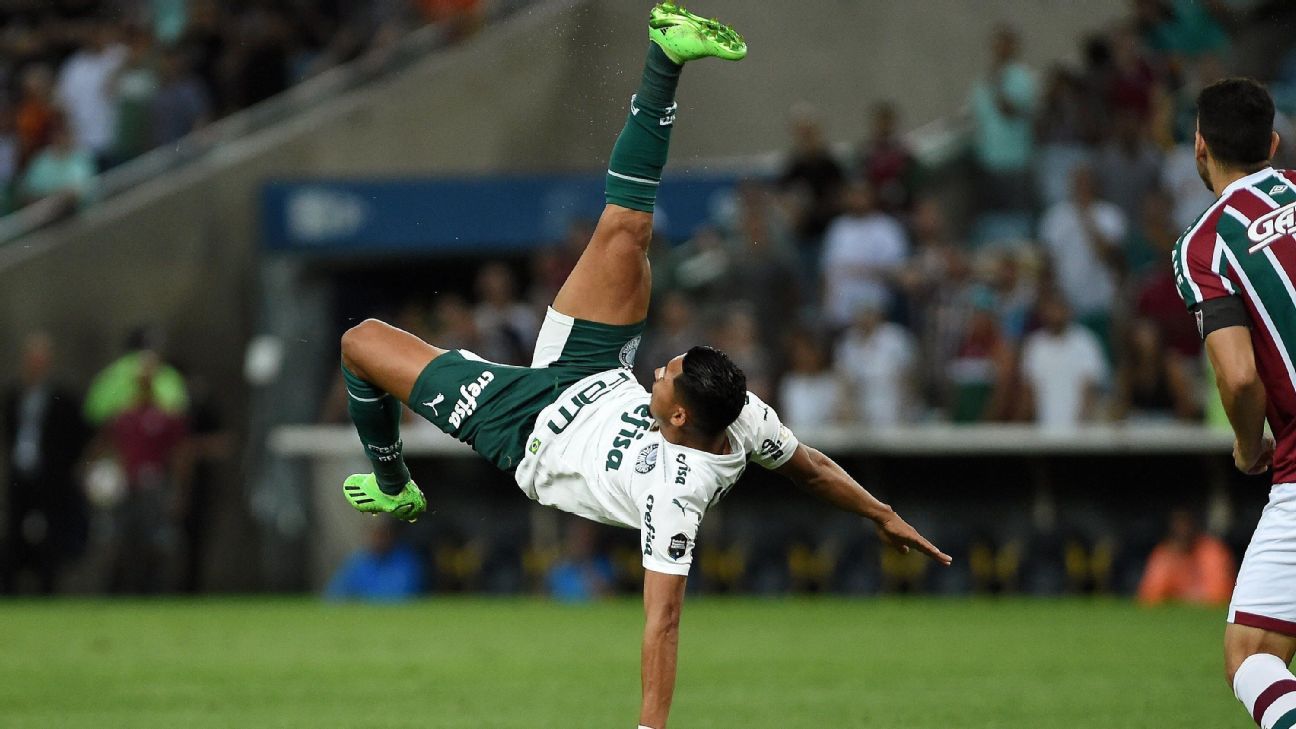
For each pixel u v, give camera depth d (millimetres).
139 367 56312
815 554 52938
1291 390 17406
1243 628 17641
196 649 38344
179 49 69188
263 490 59875
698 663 34500
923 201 55656
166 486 56344
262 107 68688
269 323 60812
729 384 18359
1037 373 50031
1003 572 51438
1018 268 52344
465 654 36906
